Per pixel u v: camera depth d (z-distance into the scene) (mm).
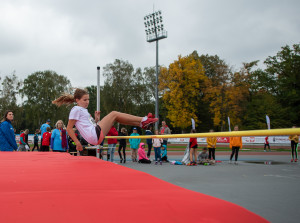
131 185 1428
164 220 817
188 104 37906
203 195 1174
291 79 42688
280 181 6203
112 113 3695
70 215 844
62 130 8773
